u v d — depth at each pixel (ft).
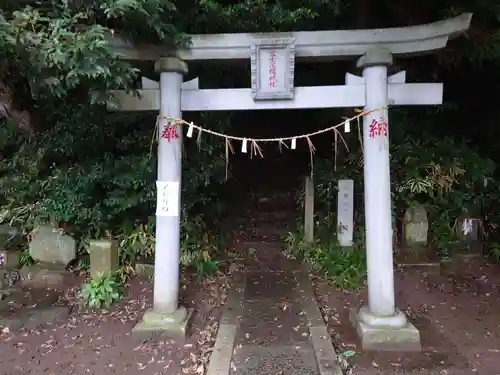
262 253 24.68
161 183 14.43
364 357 13.21
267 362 12.84
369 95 13.88
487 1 17.35
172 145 14.35
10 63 11.49
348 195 22.24
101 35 10.78
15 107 19.67
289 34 13.94
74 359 13.34
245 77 20.58
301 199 27.58
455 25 13.47
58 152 20.88
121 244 19.92
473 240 22.31
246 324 15.65
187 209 20.90
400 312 14.42
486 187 22.84
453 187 22.79
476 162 23.02
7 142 22.54
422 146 23.39
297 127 38.86
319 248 23.18
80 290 18.35
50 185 20.80
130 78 12.46
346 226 22.17
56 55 10.27
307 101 14.14
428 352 13.57
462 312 16.87
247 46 14.12
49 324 15.72
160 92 14.38
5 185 21.68
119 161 19.93
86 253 20.33
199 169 20.43
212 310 16.96
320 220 24.89
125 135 20.35
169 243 14.60
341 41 13.93
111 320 16.01
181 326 14.51
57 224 19.93
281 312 16.75
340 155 25.14
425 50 13.87
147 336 14.44
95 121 19.58
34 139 21.91
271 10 17.99
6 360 13.29
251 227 29.68
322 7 19.24
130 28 13.25
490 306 17.39
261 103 14.28
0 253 19.72
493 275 20.43
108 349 13.93
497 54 19.98
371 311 14.23
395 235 22.33
